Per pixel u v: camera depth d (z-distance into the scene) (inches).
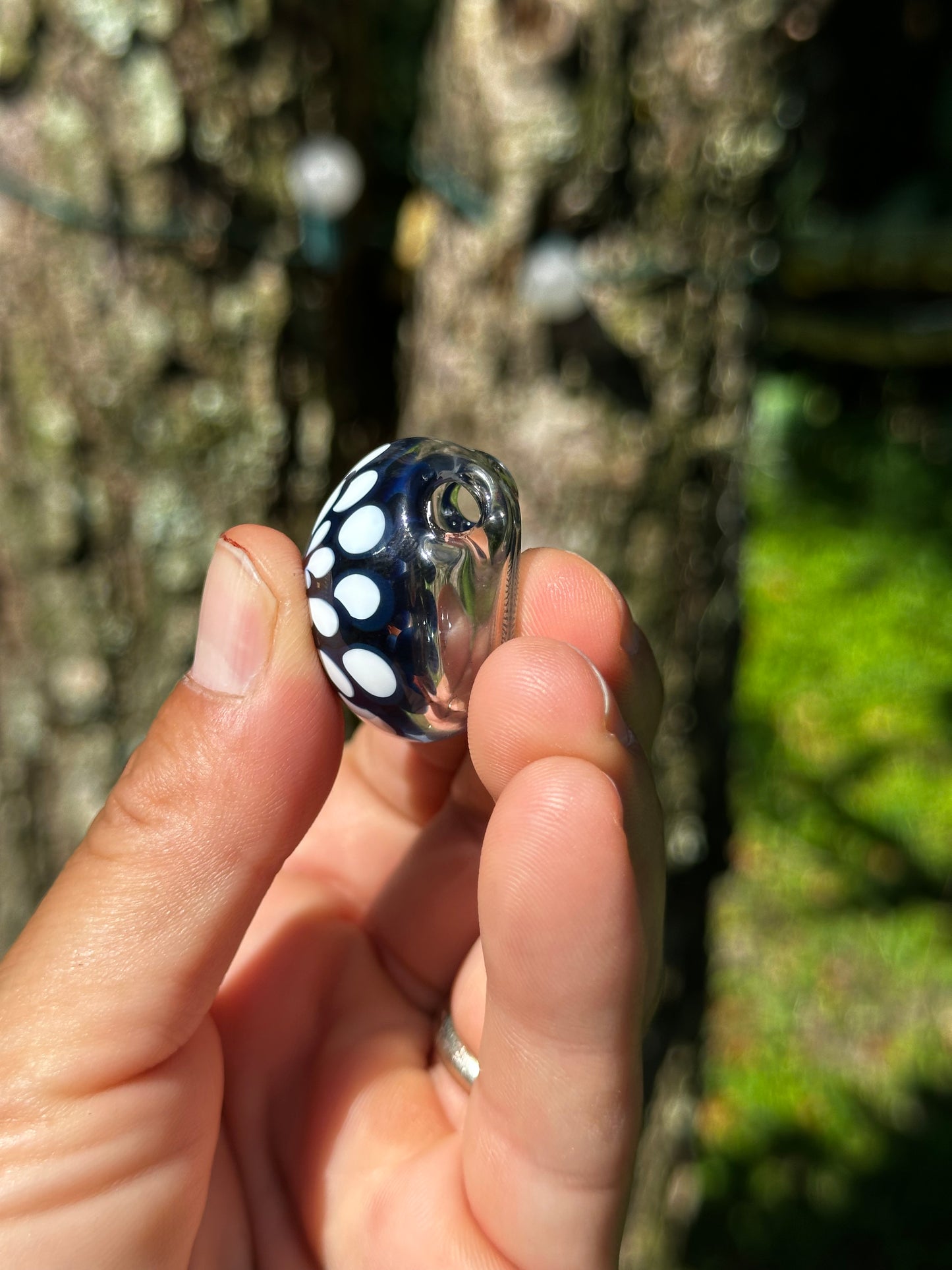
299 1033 5.9
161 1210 4.7
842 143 29.4
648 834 4.6
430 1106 5.7
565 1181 4.7
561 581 5.4
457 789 6.3
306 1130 5.7
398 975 6.3
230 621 4.8
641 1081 4.7
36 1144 4.3
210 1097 5.1
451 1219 5.1
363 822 6.7
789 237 19.2
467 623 4.9
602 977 4.3
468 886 6.2
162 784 4.7
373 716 5.0
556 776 4.4
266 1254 5.6
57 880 4.8
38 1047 4.4
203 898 4.7
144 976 4.6
